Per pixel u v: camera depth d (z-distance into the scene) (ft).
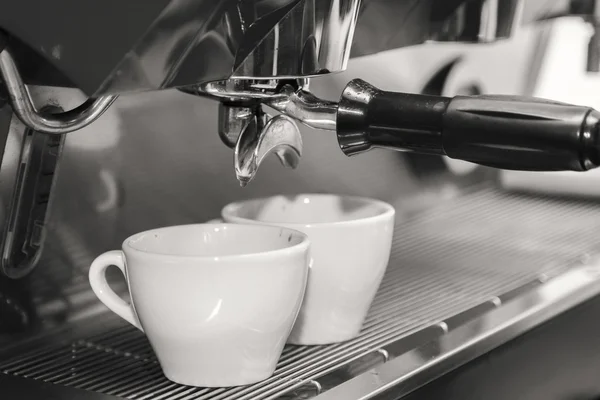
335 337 1.99
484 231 3.20
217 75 1.43
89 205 2.15
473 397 1.95
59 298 2.08
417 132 1.57
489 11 2.45
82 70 1.30
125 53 1.26
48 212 2.00
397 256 2.86
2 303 1.95
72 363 1.93
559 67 3.84
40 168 1.95
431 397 1.81
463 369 1.91
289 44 1.49
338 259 1.91
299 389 1.72
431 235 3.13
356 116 1.63
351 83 1.67
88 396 1.66
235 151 1.72
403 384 1.73
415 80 3.18
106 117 2.17
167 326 1.67
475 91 3.47
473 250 2.96
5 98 1.64
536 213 3.51
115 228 2.22
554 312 2.29
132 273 1.67
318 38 1.52
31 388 1.71
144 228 2.30
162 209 2.35
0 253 1.93
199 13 1.28
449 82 3.34
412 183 3.24
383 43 2.30
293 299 1.72
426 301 2.37
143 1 1.22
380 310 2.29
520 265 2.78
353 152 1.68
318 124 1.71
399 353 1.94
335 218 2.18
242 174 1.71
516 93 3.68
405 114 1.57
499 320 2.14
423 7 2.24
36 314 2.03
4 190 1.90
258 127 1.74
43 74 1.55
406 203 3.22
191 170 2.43
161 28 1.25
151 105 2.28
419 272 2.68
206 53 1.37
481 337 2.00
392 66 3.07
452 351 1.90
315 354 1.93
